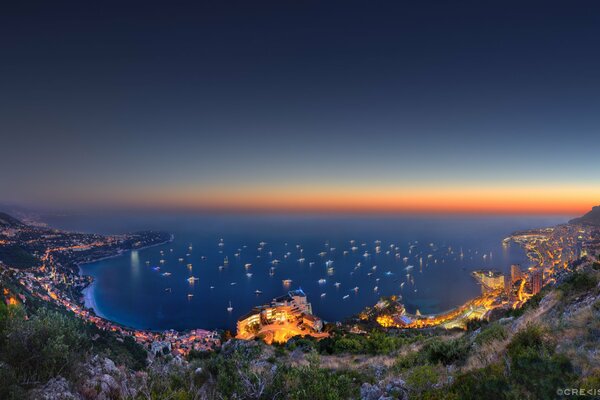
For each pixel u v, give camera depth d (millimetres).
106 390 9320
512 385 8047
